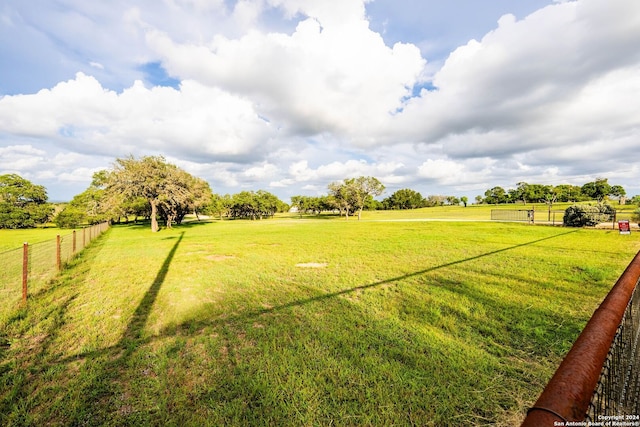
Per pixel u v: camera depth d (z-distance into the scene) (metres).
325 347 4.17
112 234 27.41
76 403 3.07
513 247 13.02
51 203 50.03
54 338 4.66
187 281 8.22
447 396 3.06
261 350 4.12
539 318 4.99
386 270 9.07
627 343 1.64
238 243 17.56
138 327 5.08
